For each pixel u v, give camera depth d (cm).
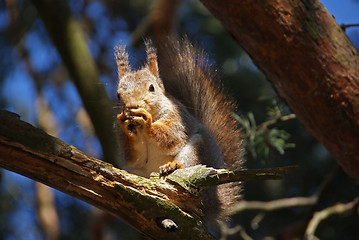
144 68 922
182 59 1020
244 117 1103
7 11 1373
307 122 641
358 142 605
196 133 848
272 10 584
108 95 991
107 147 941
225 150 947
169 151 814
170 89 995
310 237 978
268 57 612
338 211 1021
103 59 1393
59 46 975
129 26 1462
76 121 1352
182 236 599
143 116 803
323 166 1317
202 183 608
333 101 597
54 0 985
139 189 600
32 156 563
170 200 605
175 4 1240
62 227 1367
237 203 873
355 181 658
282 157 1315
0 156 554
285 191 1387
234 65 1348
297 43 588
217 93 986
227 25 634
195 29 1386
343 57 594
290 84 614
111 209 596
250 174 591
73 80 969
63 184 582
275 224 1405
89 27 1448
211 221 843
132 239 1316
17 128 550
